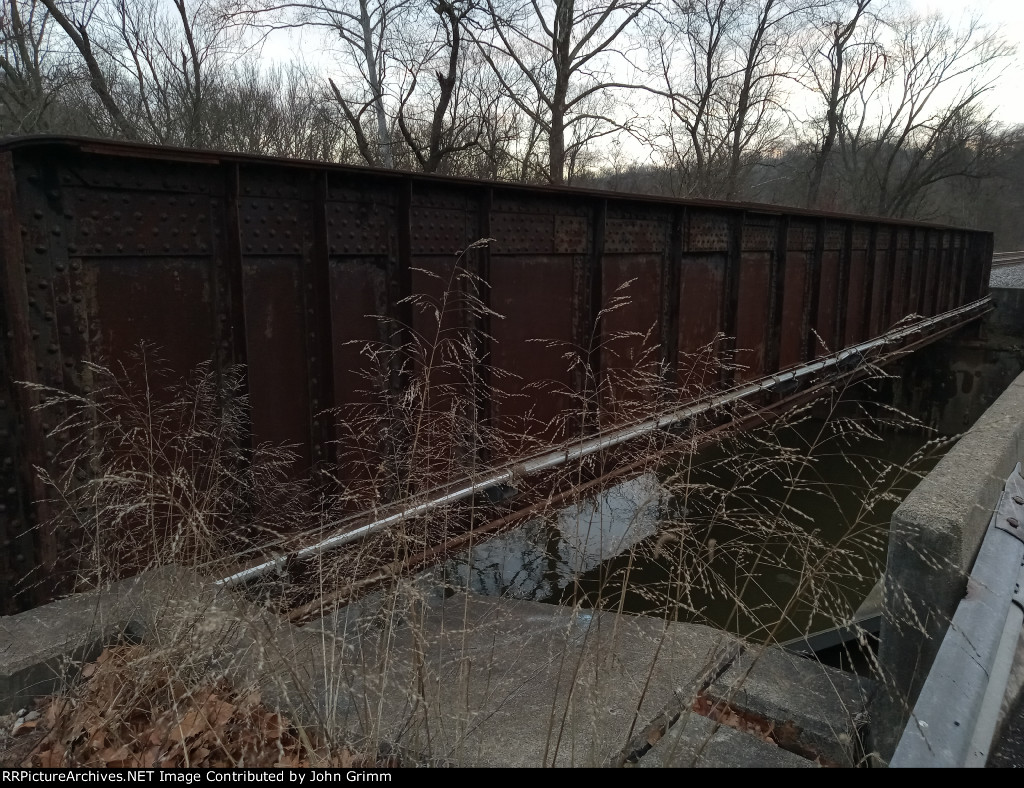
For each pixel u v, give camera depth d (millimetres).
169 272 3191
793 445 14797
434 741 2395
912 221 12844
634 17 18156
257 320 3547
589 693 2484
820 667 2998
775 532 3146
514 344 5059
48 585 2805
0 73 13445
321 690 2596
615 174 26672
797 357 9469
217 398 3387
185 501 3119
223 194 3338
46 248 2746
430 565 3584
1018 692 2051
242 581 3016
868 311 11328
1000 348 17969
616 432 5258
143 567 3082
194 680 2395
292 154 16484
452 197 4500
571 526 4594
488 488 4441
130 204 3012
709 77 24484
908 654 2412
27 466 2719
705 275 7230
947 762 1684
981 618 2189
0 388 2666
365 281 4070
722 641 3039
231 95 15938
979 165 35188
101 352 2965
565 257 5492
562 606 3521
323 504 3715
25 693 2459
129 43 14820
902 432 17578
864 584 6141
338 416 3875
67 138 2645
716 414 6773
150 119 14172
